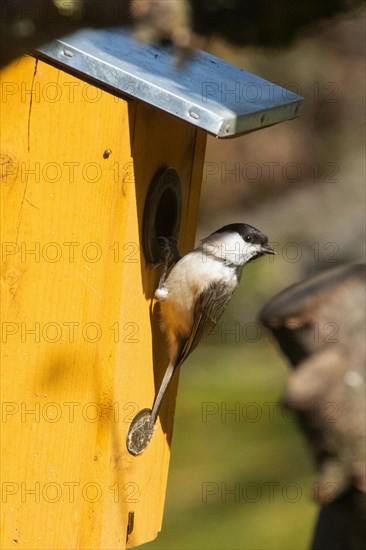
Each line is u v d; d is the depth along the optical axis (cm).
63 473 812
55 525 816
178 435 1875
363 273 850
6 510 820
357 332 822
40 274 798
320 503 842
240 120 757
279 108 830
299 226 2166
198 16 625
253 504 1642
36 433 811
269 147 2198
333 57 2102
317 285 845
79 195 788
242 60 2036
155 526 940
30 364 806
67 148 785
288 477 1722
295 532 1555
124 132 774
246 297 2223
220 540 1527
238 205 2241
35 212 793
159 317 895
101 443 809
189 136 895
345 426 812
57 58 763
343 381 812
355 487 827
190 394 2033
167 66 808
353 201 2128
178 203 891
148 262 846
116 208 787
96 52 770
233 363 2180
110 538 841
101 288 796
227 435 1881
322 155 2186
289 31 703
